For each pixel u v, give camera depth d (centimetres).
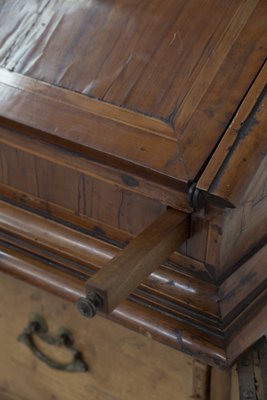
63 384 150
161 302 124
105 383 143
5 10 128
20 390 158
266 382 124
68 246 130
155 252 107
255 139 107
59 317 140
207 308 121
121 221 123
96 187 121
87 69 120
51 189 127
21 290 142
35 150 120
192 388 131
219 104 111
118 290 100
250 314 123
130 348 134
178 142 110
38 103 118
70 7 126
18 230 133
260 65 114
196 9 121
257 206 117
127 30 121
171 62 117
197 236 115
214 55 116
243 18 118
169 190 109
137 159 109
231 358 119
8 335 151
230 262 121
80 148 114
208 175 105
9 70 122
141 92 116
